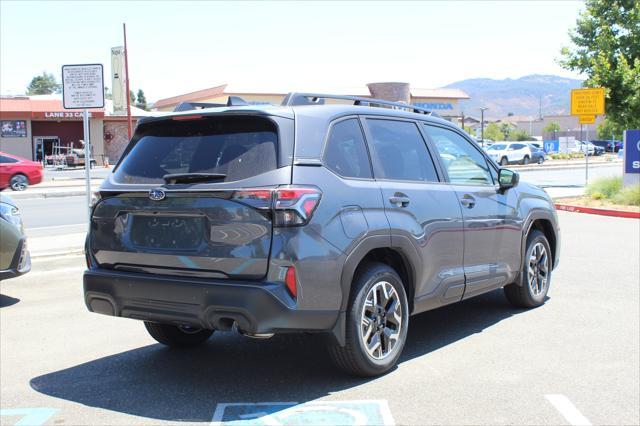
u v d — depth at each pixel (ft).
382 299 16.25
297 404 14.66
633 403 14.58
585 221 48.14
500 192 21.30
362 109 17.22
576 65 72.69
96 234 16.38
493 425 13.48
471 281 19.48
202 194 14.56
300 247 14.08
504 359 17.60
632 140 60.34
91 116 169.27
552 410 14.21
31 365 17.88
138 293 15.20
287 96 16.19
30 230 45.96
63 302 24.90
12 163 84.07
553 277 28.07
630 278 27.76
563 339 19.38
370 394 15.19
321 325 14.69
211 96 158.81
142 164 16.06
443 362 17.40
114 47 58.23
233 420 13.87
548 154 200.54
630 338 19.40
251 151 14.74
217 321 14.26
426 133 19.13
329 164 15.40
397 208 16.66
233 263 14.20
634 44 69.87
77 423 13.99
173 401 15.07
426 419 13.76
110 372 17.20
